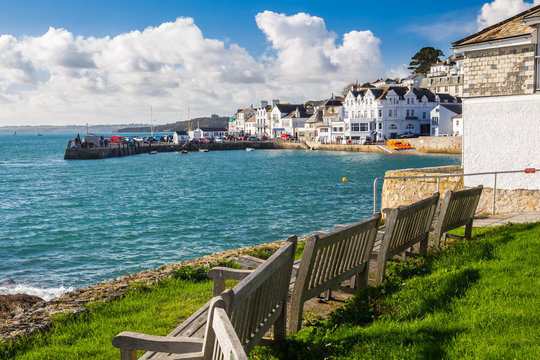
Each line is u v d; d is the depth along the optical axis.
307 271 4.32
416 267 6.48
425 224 7.12
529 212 13.18
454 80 120.19
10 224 28.08
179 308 6.58
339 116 113.81
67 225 27.52
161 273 10.29
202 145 134.75
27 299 9.41
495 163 15.15
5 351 5.52
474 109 15.56
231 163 84.00
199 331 3.89
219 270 4.42
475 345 3.75
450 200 7.26
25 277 16.88
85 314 6.66
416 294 5.14
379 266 5.84
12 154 119.38
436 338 3.98
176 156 113.31
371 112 103.69
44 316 6.91
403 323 4.40
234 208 32.34
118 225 27.22
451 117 94.19
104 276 16.97
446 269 6.06
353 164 71.62
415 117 104.06
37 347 5.58
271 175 57.56
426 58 152.38
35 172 68.75
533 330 3.94
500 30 15.17
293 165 74.06
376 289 5.52
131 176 61.06
